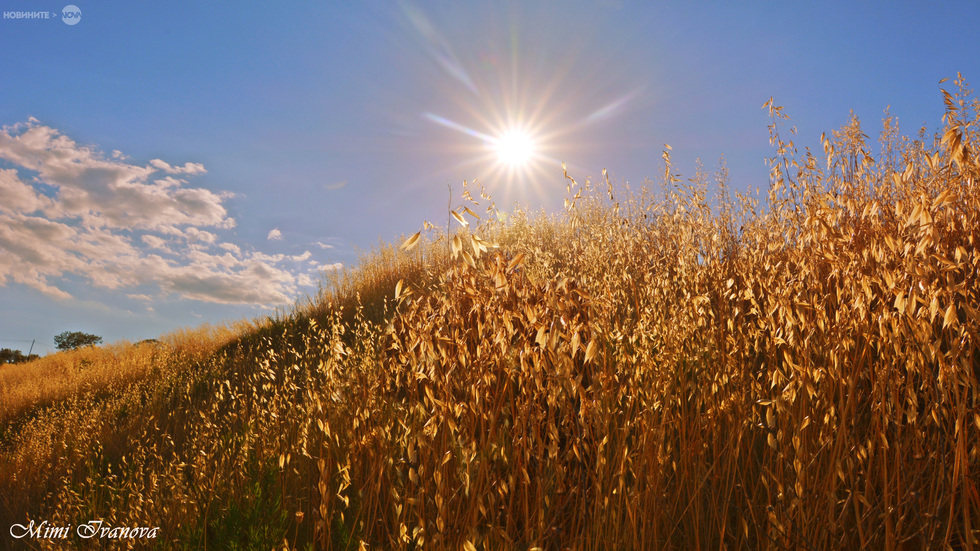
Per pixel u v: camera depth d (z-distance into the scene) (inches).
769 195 146.3
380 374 98.4
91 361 477.7
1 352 818.8
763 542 72.3
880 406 68.1
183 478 135.3
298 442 115.6
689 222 172.1
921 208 61.5
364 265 375.2
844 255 85.2
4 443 259.3
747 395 88.1
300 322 346.9
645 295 134.6
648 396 81.0
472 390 72.8
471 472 75.3
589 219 231.5
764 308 110.6
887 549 63.9
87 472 169.3
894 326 65.4
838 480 79.2
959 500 71.4
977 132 114.4
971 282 84.7
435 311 91.5
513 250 143.5
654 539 74.7
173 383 270.4
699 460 82.4
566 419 73.0
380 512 99.7
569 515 78.6
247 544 98.7
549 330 70.1
